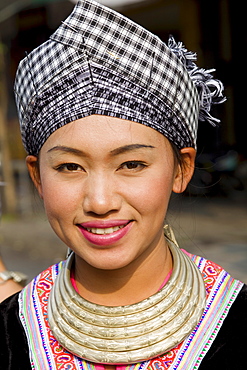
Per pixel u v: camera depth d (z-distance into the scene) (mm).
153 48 1074
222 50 9188
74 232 1096
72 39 1060
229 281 1231
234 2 8883
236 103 9031
